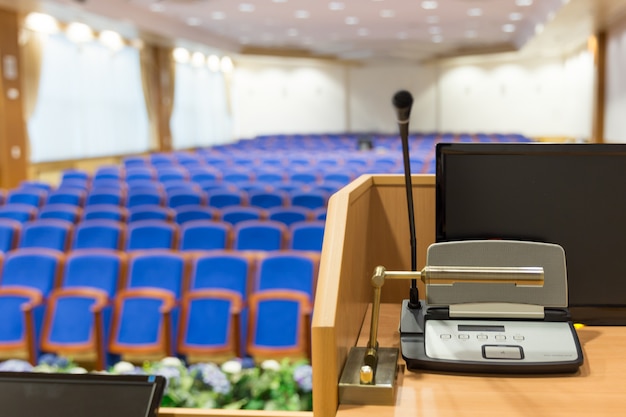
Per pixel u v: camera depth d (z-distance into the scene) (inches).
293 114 908.0
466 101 873.5
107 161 558.6
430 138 751.1
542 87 829.8
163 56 650.8
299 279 151.9
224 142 828.0
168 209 240.5
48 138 477.1
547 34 599.5
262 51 786.8
